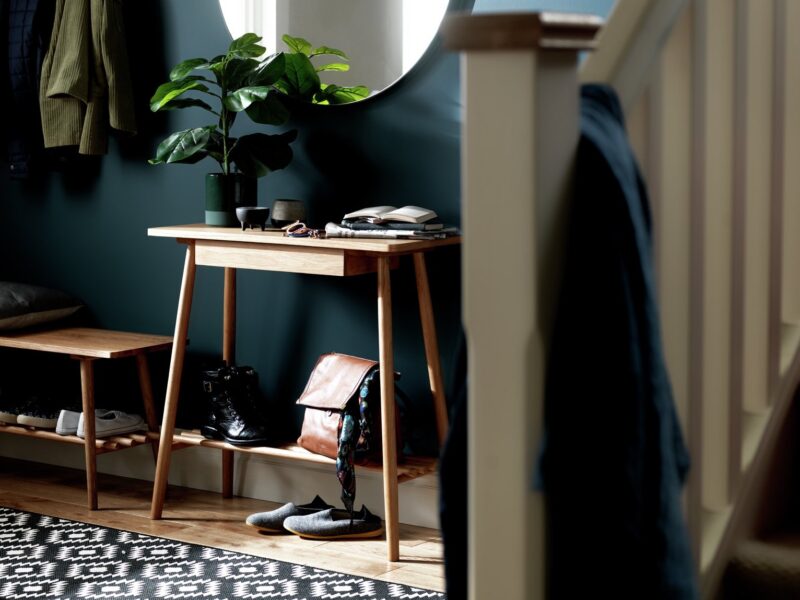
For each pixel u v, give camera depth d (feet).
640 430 3.27
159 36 11.67
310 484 11.19
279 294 11.26
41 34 11.85
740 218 4.18
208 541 9.96
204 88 10.50
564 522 3.29
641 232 3.33
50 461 12.80
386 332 9.38
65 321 12.42
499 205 3.21
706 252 4.21
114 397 12.32
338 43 10.68
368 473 10.85
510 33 3.09
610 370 3.24
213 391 10.75
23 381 12.90
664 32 3.69
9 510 10.86
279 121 10.33
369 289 10.77
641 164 3.78
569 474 3.26
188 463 11.89
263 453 10.34
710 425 4.35
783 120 4.49
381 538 10.12
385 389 9.39
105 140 11.77
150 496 11.52
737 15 4.07
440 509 3.65
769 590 4.39
